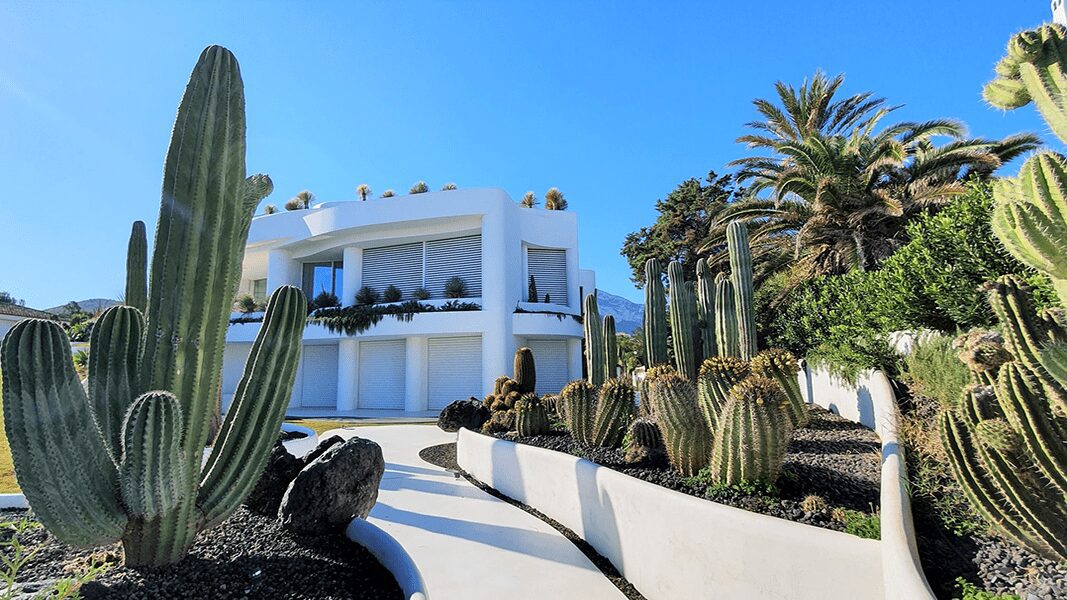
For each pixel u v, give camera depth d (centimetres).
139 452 276
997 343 323
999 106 272
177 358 320
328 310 2197
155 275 330
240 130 351
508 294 2086
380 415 1977
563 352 2347
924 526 307
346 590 313
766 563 301
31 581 300
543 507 608
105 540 285
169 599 282
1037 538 236
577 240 2406
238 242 357
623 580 430
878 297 746
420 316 2067
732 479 412
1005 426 237
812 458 495
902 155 1164
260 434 358
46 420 262
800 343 1086
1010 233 226
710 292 1045
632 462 529
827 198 1251
